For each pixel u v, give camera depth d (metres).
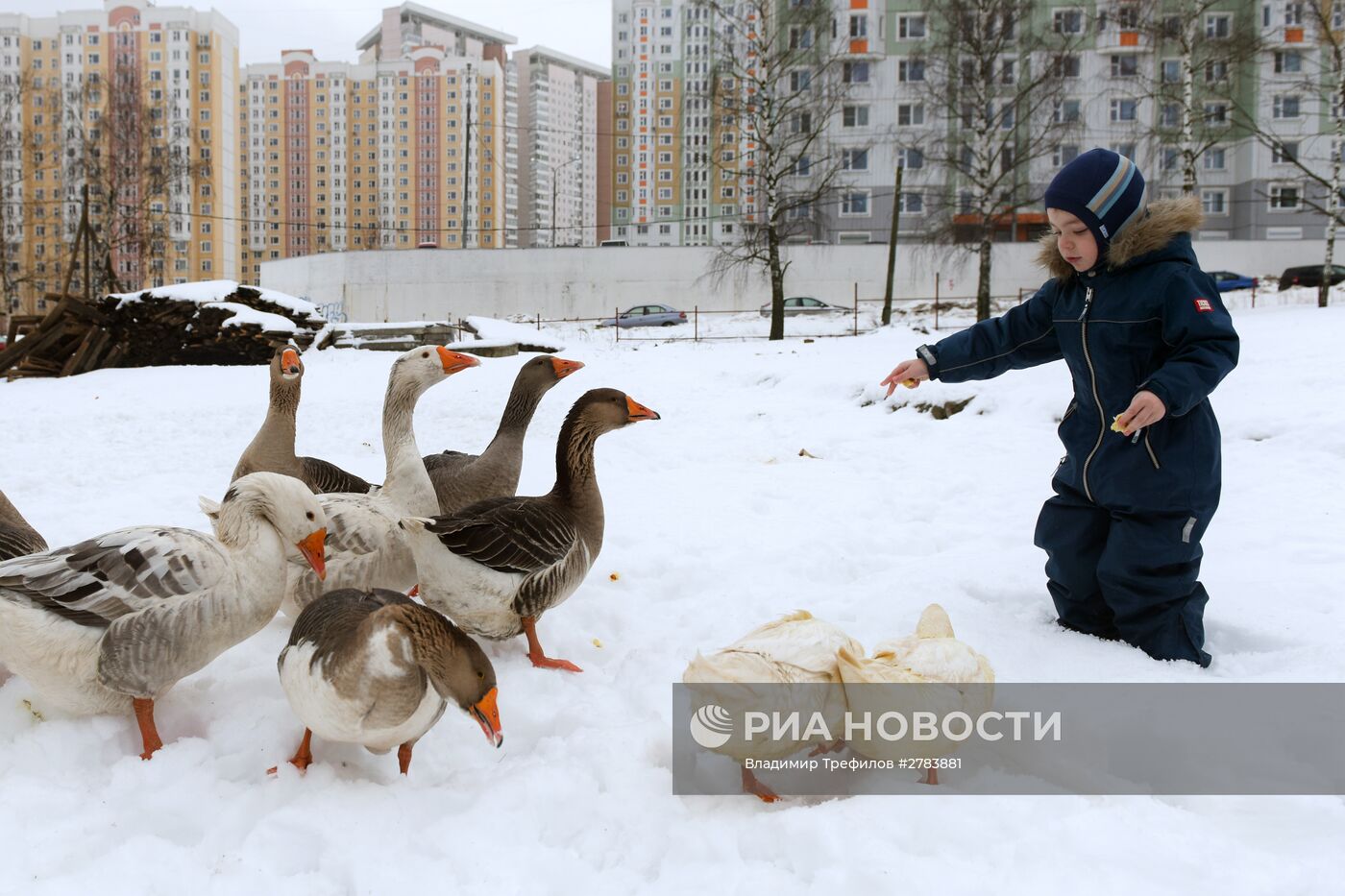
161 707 4.16
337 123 96.69
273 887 2.94
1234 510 7.48
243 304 26.86
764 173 40.28
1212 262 54.69
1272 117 54.56
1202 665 4.59
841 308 51.50
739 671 3.23
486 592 4.54
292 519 4.00
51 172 67.31
